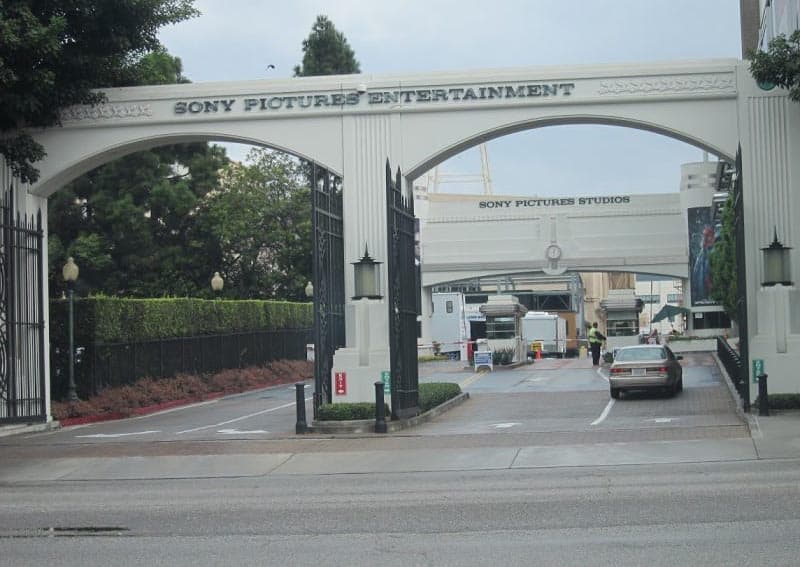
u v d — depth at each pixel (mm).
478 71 24031
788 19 27266
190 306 37188
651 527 10664
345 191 24266
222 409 31547
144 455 19234
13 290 23922
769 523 10617
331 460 17859
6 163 24328
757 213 23172
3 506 13766
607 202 61781
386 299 23922
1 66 22203
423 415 24031
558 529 10781
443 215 63656
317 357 22688
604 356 46469
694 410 25094
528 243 62375
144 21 25141
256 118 24453
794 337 22688
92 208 48812
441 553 9812
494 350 48625
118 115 24562
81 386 29875
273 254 54188
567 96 23719
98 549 10477
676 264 60562
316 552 10039
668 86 23500
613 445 18266
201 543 10664
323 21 58969
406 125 24188
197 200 50562
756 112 23234
